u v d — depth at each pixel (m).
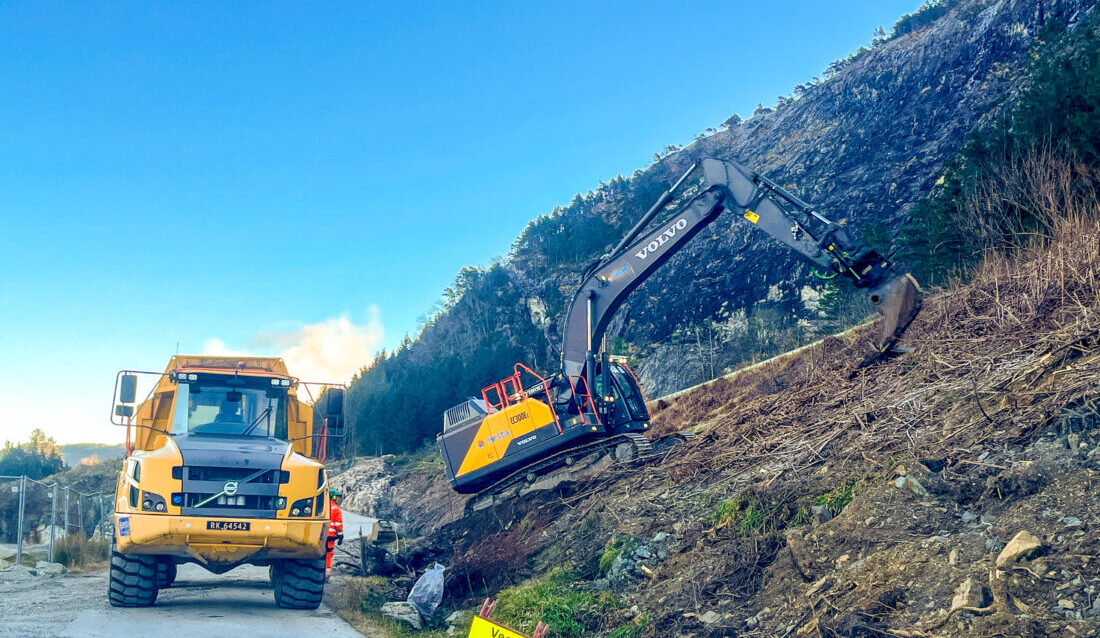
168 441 10.69
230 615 9.95
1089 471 6.73
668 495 11.63
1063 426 7.62
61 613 9.41
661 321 104.38
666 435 15.31
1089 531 6.02
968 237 21.20
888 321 11.81
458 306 157.62
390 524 16.66
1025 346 10.36
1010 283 13.12
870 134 117.56
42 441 129.62
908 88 120.06
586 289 16.17
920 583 6.43
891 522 7.50
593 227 167.38
